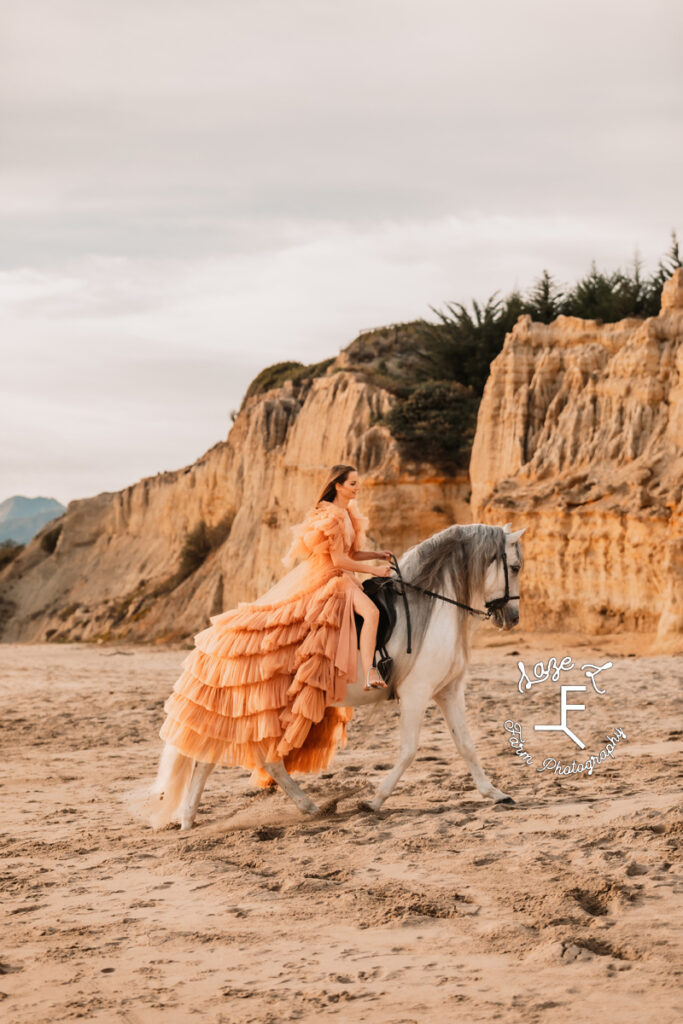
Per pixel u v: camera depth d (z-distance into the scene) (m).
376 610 7.98
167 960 5.19
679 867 6.12
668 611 25.86
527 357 35.31
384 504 39.19
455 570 8.28
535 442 34.38
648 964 4.70
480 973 4.73
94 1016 4.47
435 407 40.66
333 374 51.59
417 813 8.09
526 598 31.59
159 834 8.27
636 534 28.56
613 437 31.62
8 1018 4.49
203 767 8.48
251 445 60.22
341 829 7.67
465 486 38.88
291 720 7.90
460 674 8.50
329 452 46.84
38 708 19.81
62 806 9.79
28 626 83.44
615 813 7.59
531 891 5.88
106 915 6.05
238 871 6.80
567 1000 4.32
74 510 90.31
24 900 6.50
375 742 12.97
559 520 30.84
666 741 11.76
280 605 8.23
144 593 72.25
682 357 29.98
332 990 4.62
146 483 85.75
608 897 5.68
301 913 5.82
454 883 6.19
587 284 44.38
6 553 100.12
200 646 8.44
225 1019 4.35
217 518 71.12
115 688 24.48
